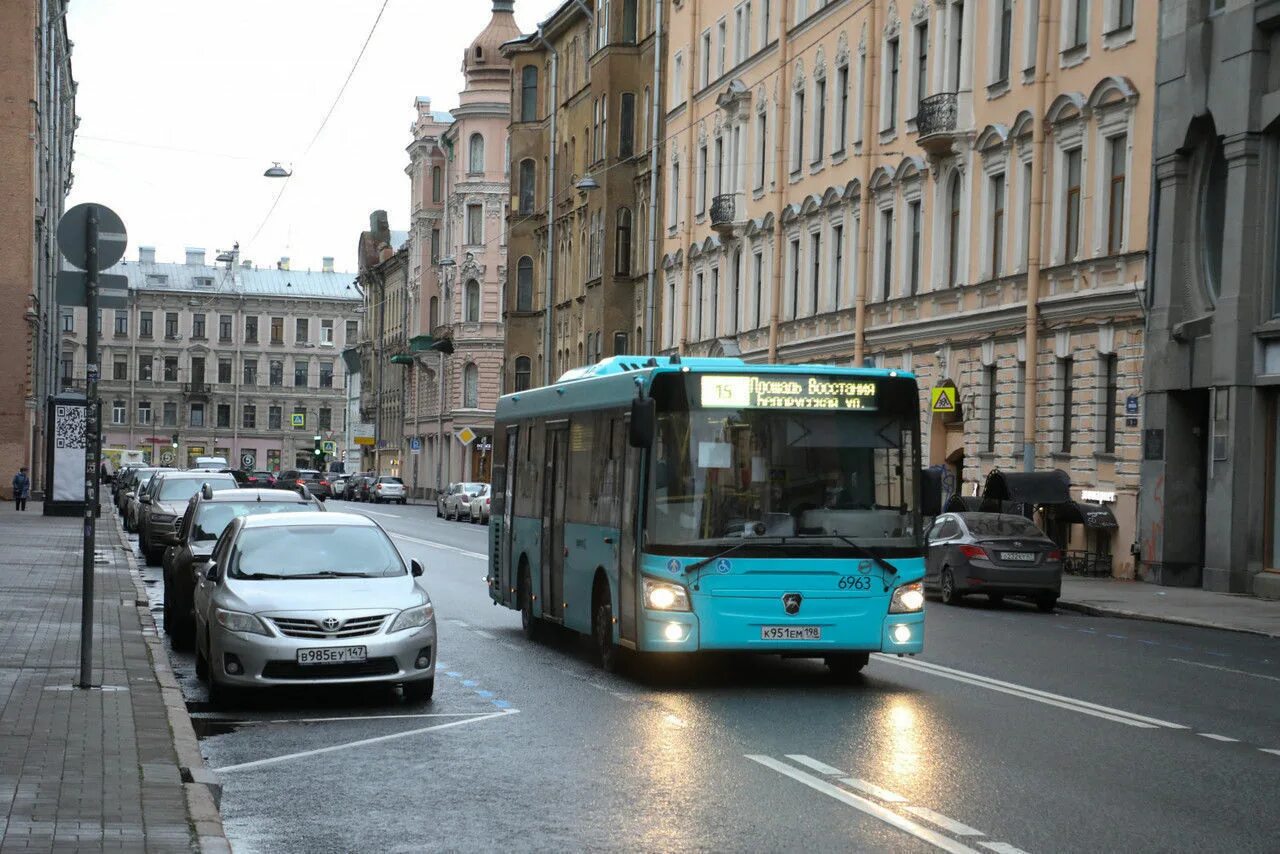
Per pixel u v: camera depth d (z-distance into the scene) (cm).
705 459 1725
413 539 5303
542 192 8894
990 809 1057
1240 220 3397
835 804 1075
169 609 2236
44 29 7962
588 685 1753
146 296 16300
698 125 6750
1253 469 3375
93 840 895
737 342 6269
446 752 1305
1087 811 1052
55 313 9481
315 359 16750
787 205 5828
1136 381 3728
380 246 15200
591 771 1209
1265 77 3372
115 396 16200
